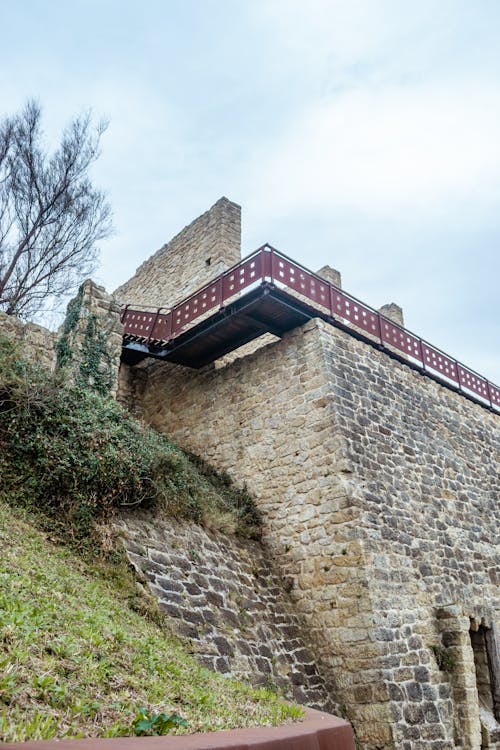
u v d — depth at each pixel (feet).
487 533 39.91
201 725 10.68
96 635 13.29
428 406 41.50
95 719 9.20
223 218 52.95
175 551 26.73
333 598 29.27
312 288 36.81
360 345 38.01
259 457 36.17
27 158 48.42
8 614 11.53
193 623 23.25
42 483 24.97
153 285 59.36
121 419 31.01
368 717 25.94
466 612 32.68
